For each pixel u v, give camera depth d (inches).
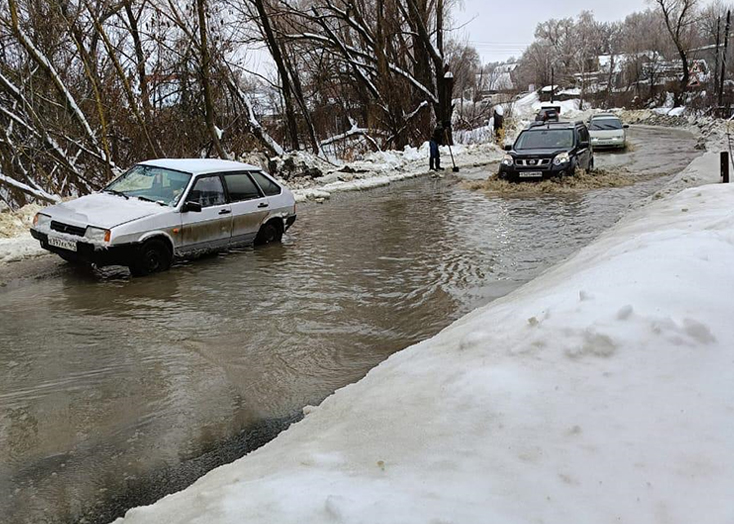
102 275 326.6
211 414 168.9
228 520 88.9
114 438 155.3
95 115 695.1
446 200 604.1
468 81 2578.7
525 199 581.3
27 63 634.8
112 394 181.0
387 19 1143.0
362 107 1244.5
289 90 1018.7
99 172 701.9
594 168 795.4
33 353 213.9
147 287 303.0
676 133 1621.6
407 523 81.0
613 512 83.5
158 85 789.2
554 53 4611.2
